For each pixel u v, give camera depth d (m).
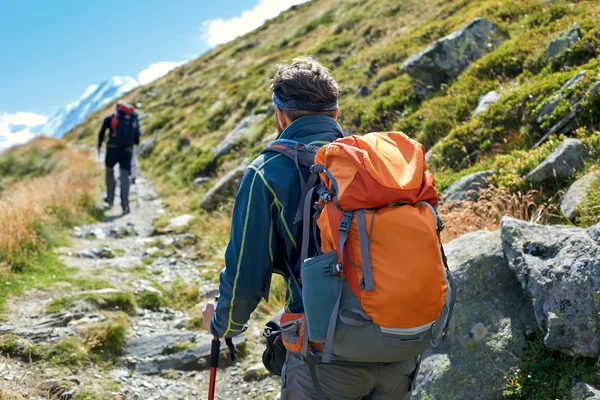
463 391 3.13
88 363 4.38
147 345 4.79
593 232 3.09
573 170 4.95
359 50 15.17
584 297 2.87
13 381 3.94
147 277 6.59
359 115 10.32
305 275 1.80
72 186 11.24
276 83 2.16
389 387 2.02
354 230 1.75
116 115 10.88
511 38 8.97
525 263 3.21
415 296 1.69
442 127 8.05
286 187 1.92
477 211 5.19
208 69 26.92
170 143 17.34
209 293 6.11
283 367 2.10
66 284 5.78
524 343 3.14
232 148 12.99
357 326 1.75
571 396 2.75
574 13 8.58
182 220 9.46
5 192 12.91
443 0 14.22
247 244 1.91
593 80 5.93
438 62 9.12
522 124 6.48
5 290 5.39
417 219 1.76
